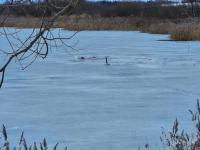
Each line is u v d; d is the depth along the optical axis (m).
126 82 29.45
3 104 21.78
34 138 15.43
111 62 43.09
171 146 11.89
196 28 76.00
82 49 59.12
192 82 28.97
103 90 26.14
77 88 26.95
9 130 16.56
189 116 18.56
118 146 14.31
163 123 17.44
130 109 20.38
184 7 102.19
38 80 30.38
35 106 21.25
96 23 122.06
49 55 51.16
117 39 82.19
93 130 16.52
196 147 9.75
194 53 52.34
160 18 122.75
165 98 23.17
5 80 30.20
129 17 128.75
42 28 5.95
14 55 6.39
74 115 19.14
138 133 15.91
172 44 67.88
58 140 15.17
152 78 31.33
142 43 71.06
